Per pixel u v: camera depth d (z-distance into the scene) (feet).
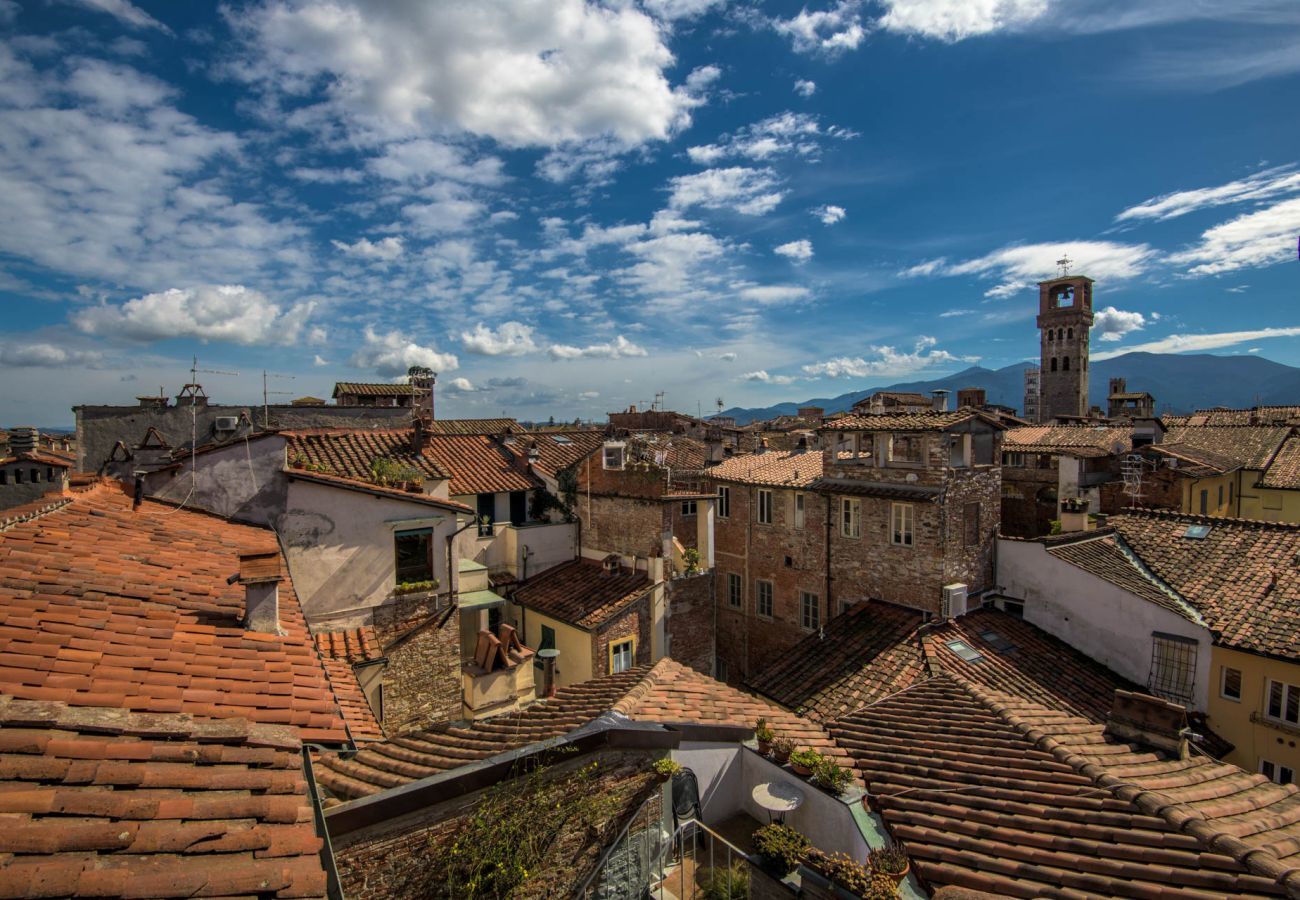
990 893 27.81
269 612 30.35
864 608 76.95
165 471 50.19
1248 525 67.26
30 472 68.80
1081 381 320.70
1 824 14.38
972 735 41.01
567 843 27.96
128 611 28.27
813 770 35.63
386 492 54.03
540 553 87.76
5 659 21.91
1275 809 31.63
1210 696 57.16
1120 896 26.30
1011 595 74.23
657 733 30.27
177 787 17.66
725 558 102.17
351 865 23.50
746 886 30.35
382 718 52.47
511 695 54.19
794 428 207.51
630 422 231.91
